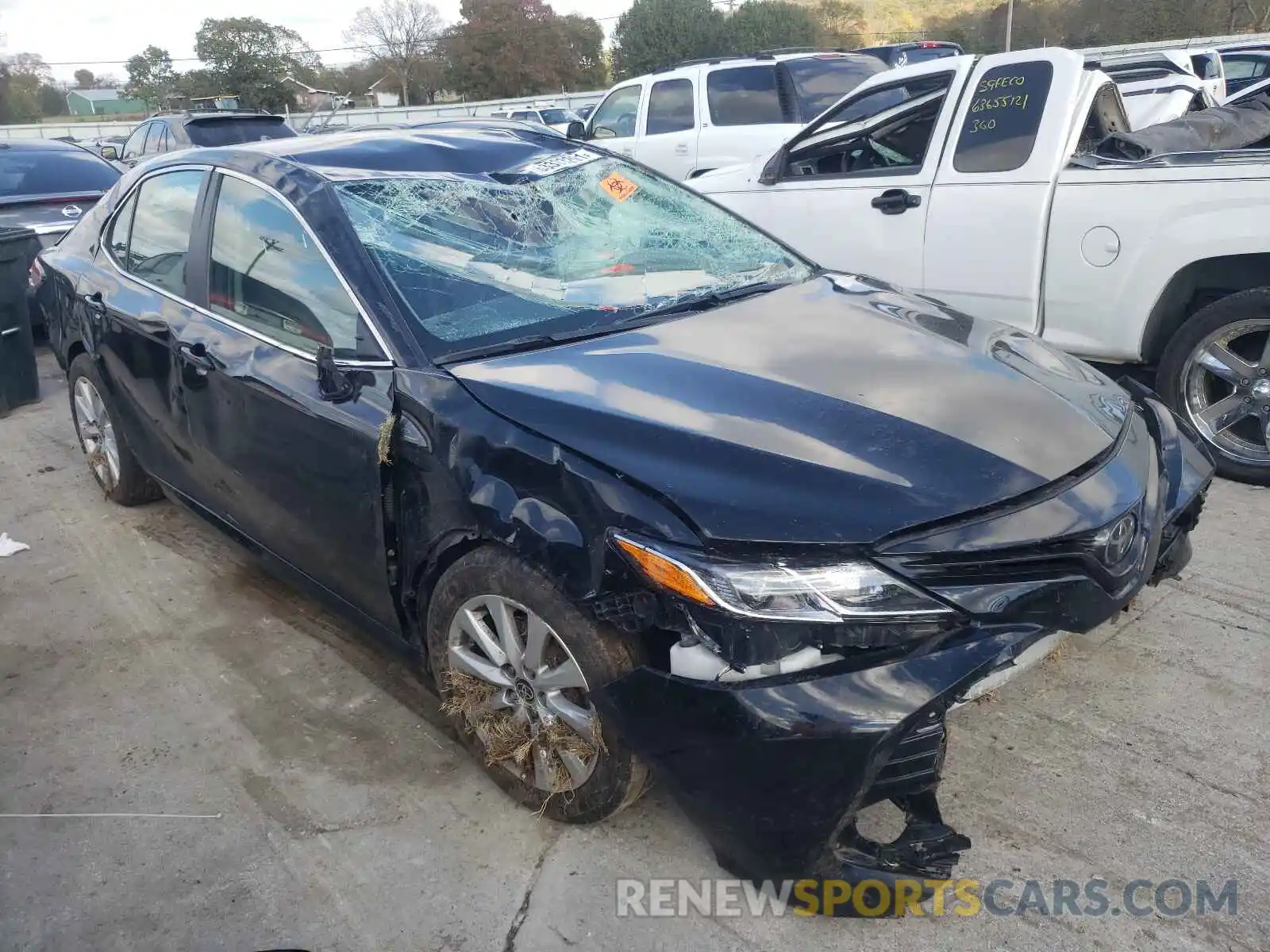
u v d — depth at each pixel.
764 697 2.05
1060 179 4.78
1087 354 4.90
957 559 2.11
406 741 2.99
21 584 4.07
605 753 2.39
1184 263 4.45
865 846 2.21
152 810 2.74
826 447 2.29
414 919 2.35
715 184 6.36
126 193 4.24
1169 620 3.42
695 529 2.12
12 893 2.47
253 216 3.29
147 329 3.74
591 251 3.30
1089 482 2.32
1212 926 2.23
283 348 3.09
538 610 2.37
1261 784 2.64
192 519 4.36
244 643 3.58
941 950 2.21
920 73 5.43
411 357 2.71
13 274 6.21
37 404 6.55
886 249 5.47
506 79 55.06
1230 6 38.41
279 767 2.90
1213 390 4.66
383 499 2.73
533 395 2.49
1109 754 2.78
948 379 2.63
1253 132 5.91
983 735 2.88
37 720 3.17
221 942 2.31
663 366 2.65
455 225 3.13
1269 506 4.25
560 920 2.33
